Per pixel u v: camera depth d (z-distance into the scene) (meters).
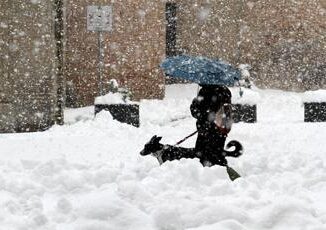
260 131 16.81
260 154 11.03
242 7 34.47
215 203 5.72
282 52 34.72
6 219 5.50
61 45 21.58
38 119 19.25
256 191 6.73
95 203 5.44
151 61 28.95
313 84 34.69
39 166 8.11
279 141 14.29
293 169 9.17
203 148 8.62
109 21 21.72
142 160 9.48
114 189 7.05
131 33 28.36
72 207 5.85
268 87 34.66
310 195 7.17
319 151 12.27
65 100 26.89
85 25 27.28
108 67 27.80
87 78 27.36
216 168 7.48
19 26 19.23
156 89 29.19
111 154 11.94
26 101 19.20
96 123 18.53
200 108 8.58
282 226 5.27
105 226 5.14
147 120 22.28
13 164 8.97
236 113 21.73
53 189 7.09
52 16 19.64
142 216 5.34
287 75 34.69
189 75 8.30
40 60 19.34
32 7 19.25
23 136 15.72
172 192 6.46
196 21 34.31
